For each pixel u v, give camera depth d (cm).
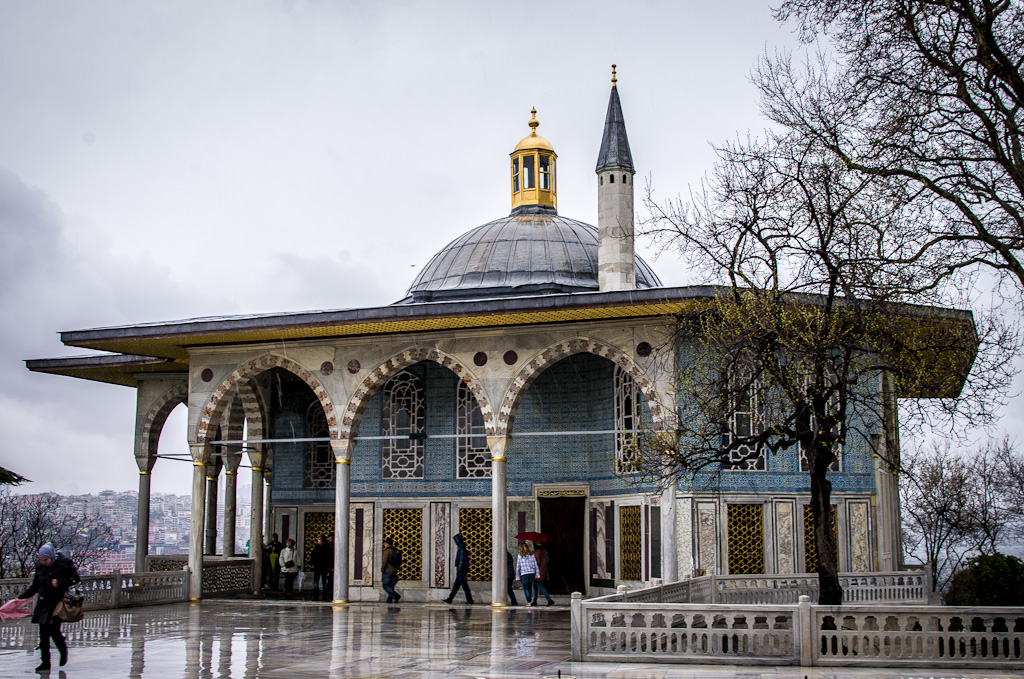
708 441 1350
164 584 1945
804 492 1800
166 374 2402
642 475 1458
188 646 1298
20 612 1099
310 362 1970
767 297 1295
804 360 1285
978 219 1190
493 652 1229
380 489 2175
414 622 1594
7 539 3675
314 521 2339
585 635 1139
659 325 1728
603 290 1886
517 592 2050
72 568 1134
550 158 2628
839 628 1077
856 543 1827
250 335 1934
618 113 1939
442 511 2120
